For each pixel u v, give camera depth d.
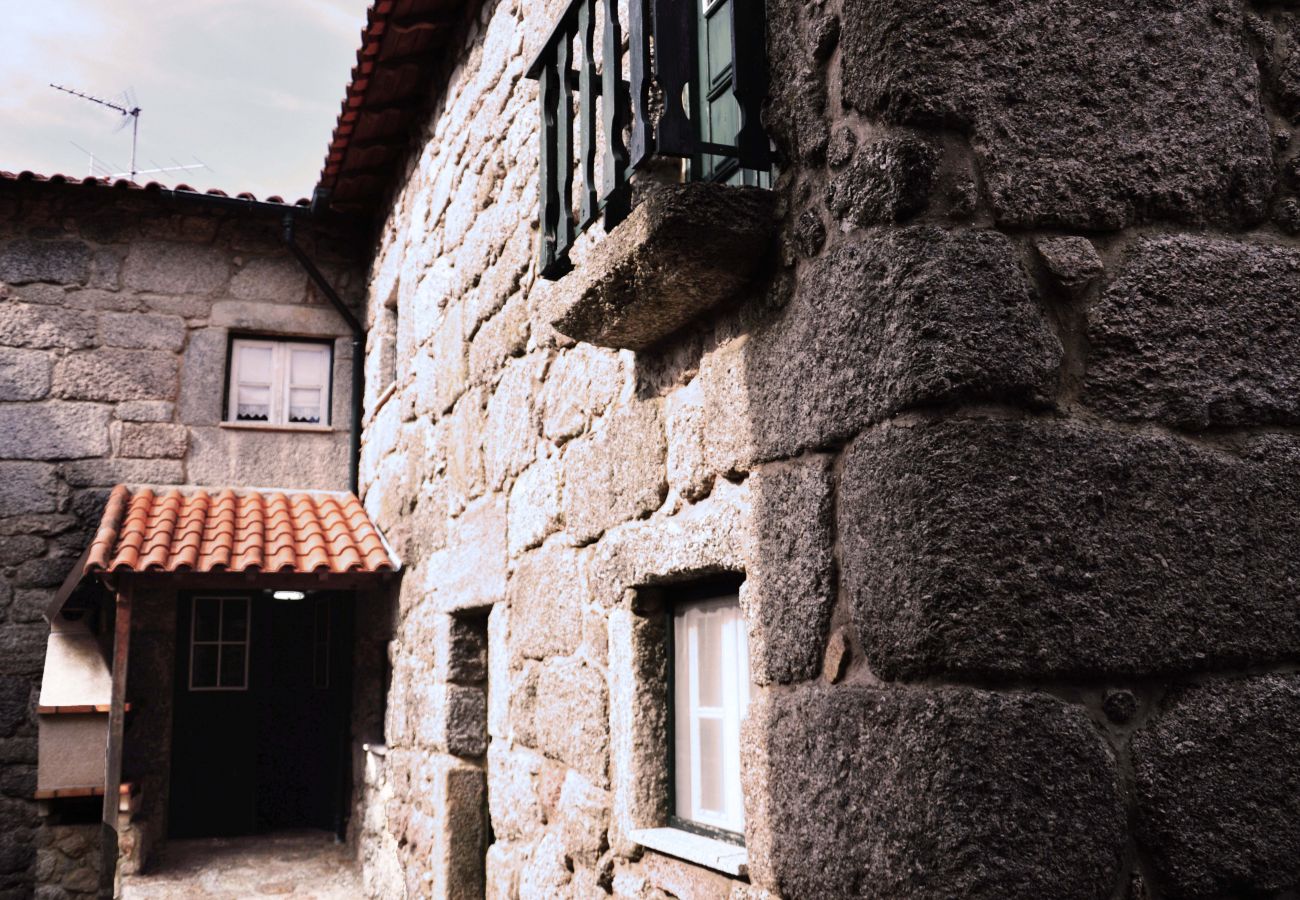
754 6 2.38
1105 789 1.75
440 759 5.14
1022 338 1.84
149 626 8.26
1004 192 1.90
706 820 2.86
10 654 7.29
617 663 3.15
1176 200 1.99
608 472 3.29
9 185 7.55
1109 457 1.85
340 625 8.75
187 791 8.91
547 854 3.67
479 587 4.68
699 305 2.58
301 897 6.85
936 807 1.73
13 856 7.12
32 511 7.49
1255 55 2.12
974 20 1.94
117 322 7.88
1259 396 1.96
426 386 6.03
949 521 1.78
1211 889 1.76
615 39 2.53
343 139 6.95
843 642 2.01
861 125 2.04
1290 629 1.89
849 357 2.00
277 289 8.34
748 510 2.42
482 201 4.97
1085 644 1.77
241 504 7.62
